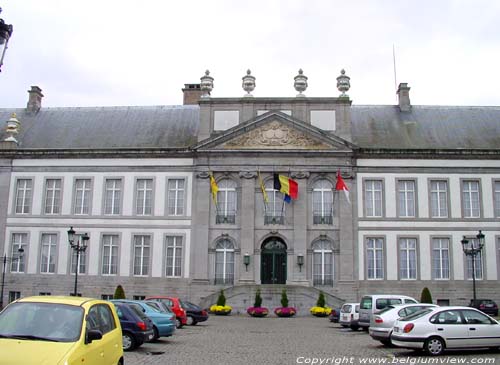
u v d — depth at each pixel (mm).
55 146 38906
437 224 36406
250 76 38406
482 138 38344
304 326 26328
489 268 35969
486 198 36625
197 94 44625
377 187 37000
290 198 36281
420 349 15664
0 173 38375
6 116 42156
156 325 18500
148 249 36938
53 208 37844
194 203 37000
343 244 36094
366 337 20766
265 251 36688
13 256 37500
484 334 15281
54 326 8609
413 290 35750
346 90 38344
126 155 37844
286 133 37188
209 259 36375
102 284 36656
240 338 20266
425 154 36969
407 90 41281
